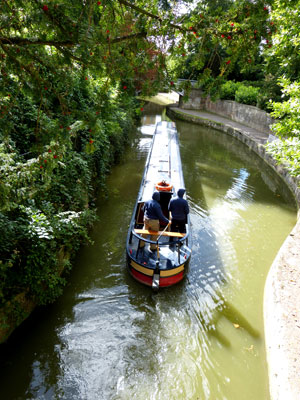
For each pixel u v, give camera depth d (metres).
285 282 4.89
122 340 4.47
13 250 4.10
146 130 18.69
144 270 5.45
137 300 5.25
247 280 5.98
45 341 4.34
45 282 4.69
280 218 8.60
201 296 5.47
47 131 2.36
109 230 7.29
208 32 2.37
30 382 3.79
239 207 9.16
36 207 4.94
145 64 2.60
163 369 4.08
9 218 4.34
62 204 5.90
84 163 6.84
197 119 23.06
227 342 4.56
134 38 2.58
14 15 2.23
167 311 5.07
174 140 13.66
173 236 5.67
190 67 2.62
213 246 7.06
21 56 2.26
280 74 14.41
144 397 3.71
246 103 21.00
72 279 5.61
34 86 2.40
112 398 3.68
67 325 4.64
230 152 15.51
